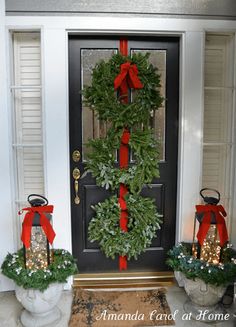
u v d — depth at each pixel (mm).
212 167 2395
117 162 2295
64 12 2051
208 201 1995
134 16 2082
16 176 2248
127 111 2152
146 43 2242
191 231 2307
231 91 2260
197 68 2164
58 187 2193
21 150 2264
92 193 2348
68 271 1868
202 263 1904
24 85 2219
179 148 2287
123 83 2182
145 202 2268
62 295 2217
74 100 2250
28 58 2201
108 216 2273
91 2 2051
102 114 2162
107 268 2443
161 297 2199
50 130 2137
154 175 2248
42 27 2049
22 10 2037
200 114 2205
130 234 2277
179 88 2268
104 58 2240
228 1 2123
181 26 2113
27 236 1812
